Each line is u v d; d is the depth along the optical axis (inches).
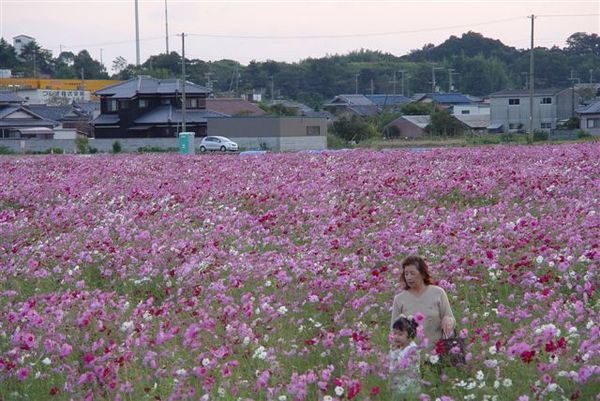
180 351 393.1
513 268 506.6
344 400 330.3
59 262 614.2
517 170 1112.8
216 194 970.7
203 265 550.0
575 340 360.8
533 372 335.3
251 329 410.3
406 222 698.2
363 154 1642.5
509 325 416.5
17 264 605.6
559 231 608.7
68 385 363.9
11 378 387.9
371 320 436.8
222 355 368.8
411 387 333.4
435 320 381.4
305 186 1006.4
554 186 902.4
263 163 1466.5
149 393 352.8
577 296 466.0
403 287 396.8
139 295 549.6
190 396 337.7
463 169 1157.7
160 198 948.6
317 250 597.3
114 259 604.7
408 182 1023.0
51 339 406.3
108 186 1124.5
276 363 362.9
